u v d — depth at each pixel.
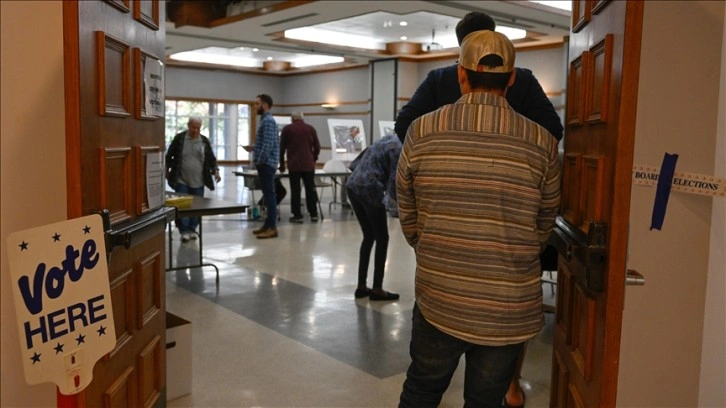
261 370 3.02
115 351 1.67
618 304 1.38
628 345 1.91
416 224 1.82
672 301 1.87
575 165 1.77
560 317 1.96
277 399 2.69
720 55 1.75
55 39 1.43
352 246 6.38
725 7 1.73
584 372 1.58
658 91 1.80
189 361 2.71
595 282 1.41
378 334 3.58
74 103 1.33
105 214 1.46
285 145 7.97
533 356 3.27
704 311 1.85
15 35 1.31
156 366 2.09
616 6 1.39
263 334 3.56
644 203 1.85
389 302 4.28
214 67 17.08
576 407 1.67
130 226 1.66
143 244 1.92
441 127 1.67
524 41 11.60
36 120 1.38
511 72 1.71
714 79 1.76
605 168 1.44
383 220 4.21
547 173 1.65
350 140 10.59
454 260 1.63
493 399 1.75
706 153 1.78
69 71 1.32
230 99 17.77
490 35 1.70
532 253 1.64
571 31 1.91
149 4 1.93
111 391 1.62
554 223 1.76
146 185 1.91
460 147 1.63
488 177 1.61
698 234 1.83
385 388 2.82
